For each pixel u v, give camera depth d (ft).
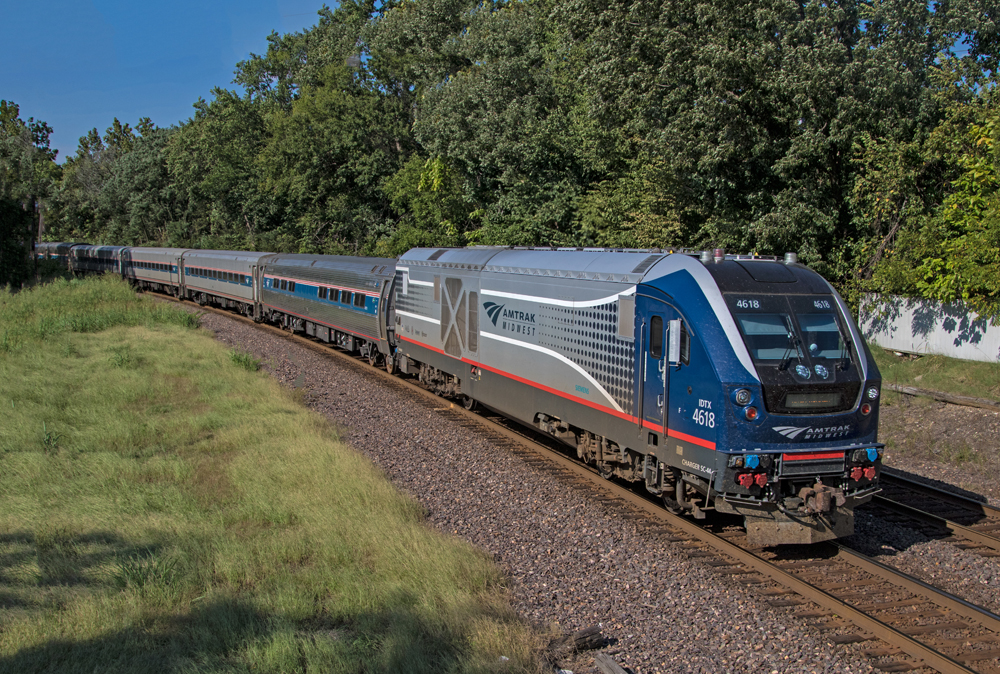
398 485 33.86
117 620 19.99
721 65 57.62
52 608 20.72
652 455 29.07
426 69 119.34
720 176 65.92
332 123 136.98
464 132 97.91
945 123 57.93
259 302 100.83
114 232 239.30
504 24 94.73
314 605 21.56
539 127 90.53
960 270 53.26
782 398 24.98
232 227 187.93
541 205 90.94
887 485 35.47
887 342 62.13
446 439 41.75
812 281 27.84
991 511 31.48
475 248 48.21
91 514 28.66
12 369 57.36
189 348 70.64
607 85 67.46
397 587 22.08
